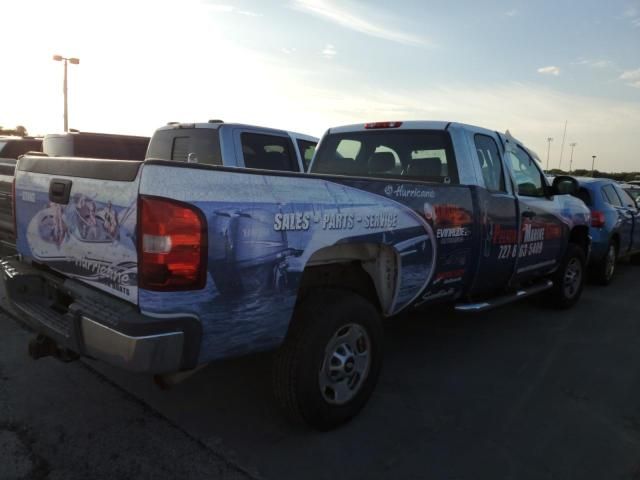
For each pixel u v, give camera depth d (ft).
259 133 22.88
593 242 27.27
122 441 10.46
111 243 8.98
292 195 9.73
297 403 10.50
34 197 11.42
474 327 19.47
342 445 10.76
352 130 18.20
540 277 20.90
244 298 9.17
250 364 14.73
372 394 13.28
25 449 10.00
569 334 18.99
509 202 16.48
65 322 10.32
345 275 12.19
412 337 18.08
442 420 12.03
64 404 11.82
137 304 8.49
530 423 12.03
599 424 12.09
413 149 16.38
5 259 12.90
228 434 10.94
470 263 14.73
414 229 12.45
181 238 8.31
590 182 28.91
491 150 16.80
